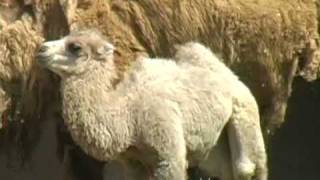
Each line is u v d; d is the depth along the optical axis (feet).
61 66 69.62
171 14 79.46
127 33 78.33
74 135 70.54
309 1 82.89
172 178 71.15
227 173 76.95
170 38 79.66
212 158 77.00
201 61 75.05
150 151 71.31
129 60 75.97
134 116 71.00
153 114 70.90
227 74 75.46
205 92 73.36
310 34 82.64
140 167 73.10
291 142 107.14
